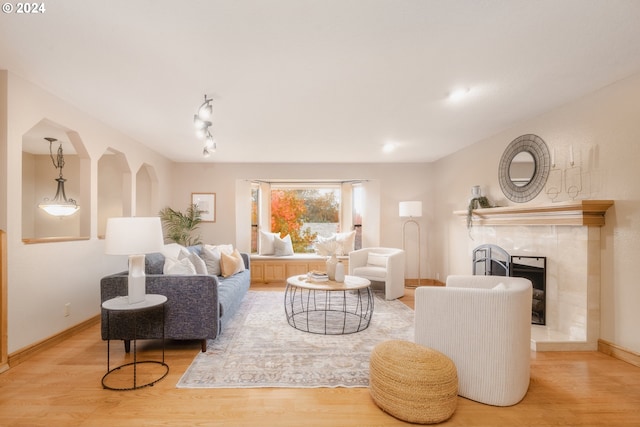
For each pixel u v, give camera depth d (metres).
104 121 3.63
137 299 2.33
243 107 3.18
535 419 1.84
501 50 2.13
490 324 1.99
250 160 5.93
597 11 1.73
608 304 2.72
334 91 2.79
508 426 1.77
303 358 2.63
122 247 2.20
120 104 3.10
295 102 3.05
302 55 2.20
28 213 5.14
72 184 5.27
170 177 5.92
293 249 6.98
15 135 2.48
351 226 6.58
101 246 3.62
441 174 5.77
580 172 2.95
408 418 1.80
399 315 3.90
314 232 6.99
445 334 2.12
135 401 1.99
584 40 2.02
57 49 2.12
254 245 6.67
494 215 3.95
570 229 2.96
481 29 1.90
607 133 2.70
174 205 6.04
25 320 2.59
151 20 1.81
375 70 2.41
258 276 5.97
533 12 1.74
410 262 6.12
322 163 6.16
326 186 6.86
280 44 2.06
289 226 7.00
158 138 4.37
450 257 5.41
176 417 1.83
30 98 2.61
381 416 1.87
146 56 2.21
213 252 4.24
